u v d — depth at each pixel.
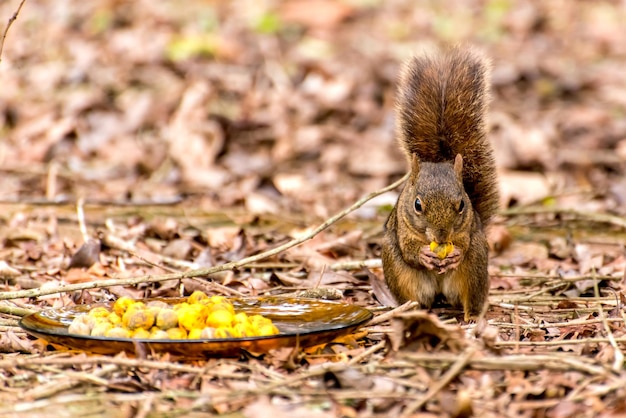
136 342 6.57
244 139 16.66
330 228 12.42
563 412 5.86
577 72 20.78
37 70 18.27
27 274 9.88
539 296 9.14
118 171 15.38
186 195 14.30
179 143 15.85
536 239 12.19
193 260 10.57
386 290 8.95
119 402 6.14
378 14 23.47
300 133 16.81
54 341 6.80
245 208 13.72
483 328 7.39
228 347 6.64
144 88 17.98
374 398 6.12
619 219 12.21
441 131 9.06
